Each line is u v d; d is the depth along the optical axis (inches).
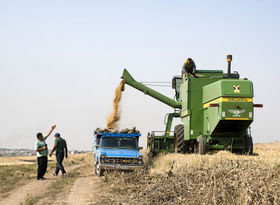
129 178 490.3
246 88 648.4
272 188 285.6
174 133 839.1
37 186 512.1
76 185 506.9
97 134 642.2
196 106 741.3
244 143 705.6
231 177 311.0
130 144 635.5
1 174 685.3
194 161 516.7
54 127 625.0
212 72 799.1
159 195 341.4
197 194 303.1
